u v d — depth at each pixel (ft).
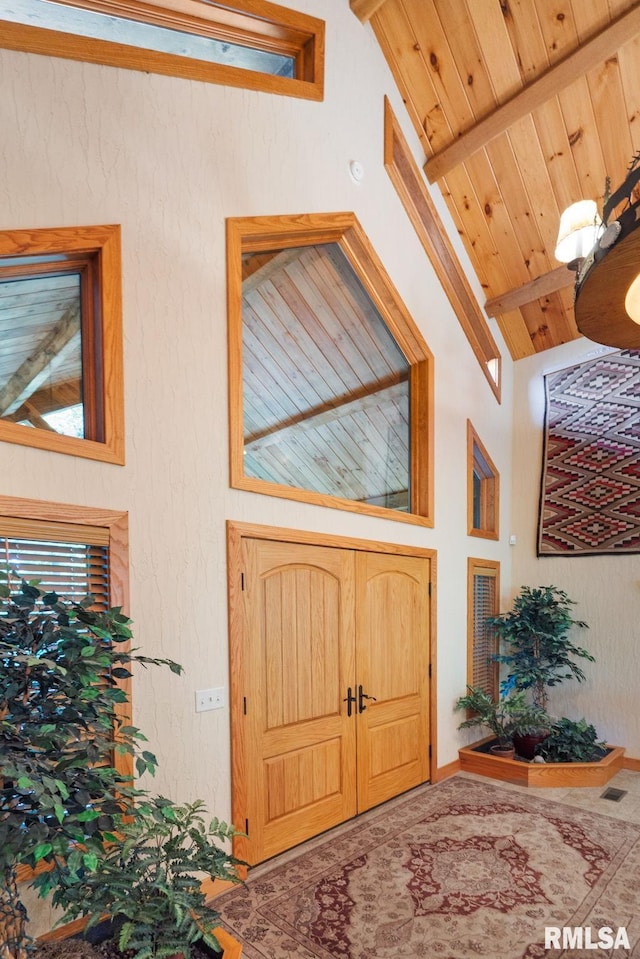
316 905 8.08
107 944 5.67
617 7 10.90
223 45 10.39
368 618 11.71
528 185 14.37
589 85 12.16
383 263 12.50
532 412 18.33
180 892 5.34
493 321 17.87
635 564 15.74
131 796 5.47
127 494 7.59
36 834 4.47
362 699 11.34
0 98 6.73
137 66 8.08
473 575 15.66
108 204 7.64
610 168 13.21
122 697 5.48
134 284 7.87
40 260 7.13
